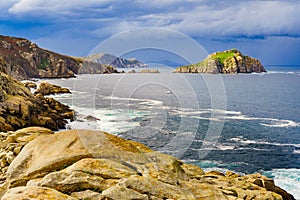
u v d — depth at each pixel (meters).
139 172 7.17
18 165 7.63
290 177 22.11
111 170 6.84
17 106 33.84
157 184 6.64
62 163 7.33
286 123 43.09
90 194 6.22
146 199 6.21
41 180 6.55
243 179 13.64
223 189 9.44
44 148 7.99
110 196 6.07
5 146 11.45
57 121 37.12
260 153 27.52
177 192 6.68
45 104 41.38
